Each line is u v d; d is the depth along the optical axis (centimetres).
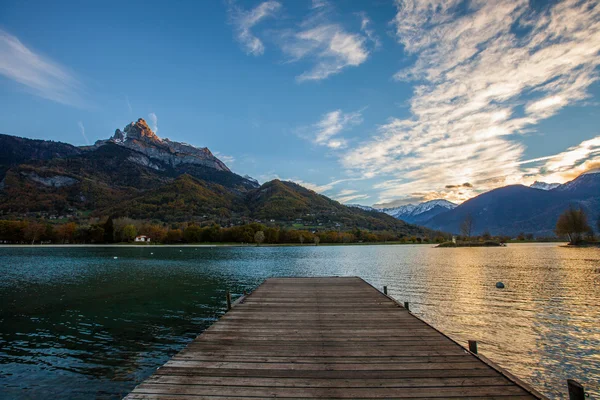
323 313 1136
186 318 1620
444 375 600
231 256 6806
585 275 3075
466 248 9744
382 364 657
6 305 1944
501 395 521
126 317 1641
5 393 862
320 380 583
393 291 2280
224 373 615
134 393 533
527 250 8056
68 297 2188
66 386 903
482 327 1407
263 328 941
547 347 1170
